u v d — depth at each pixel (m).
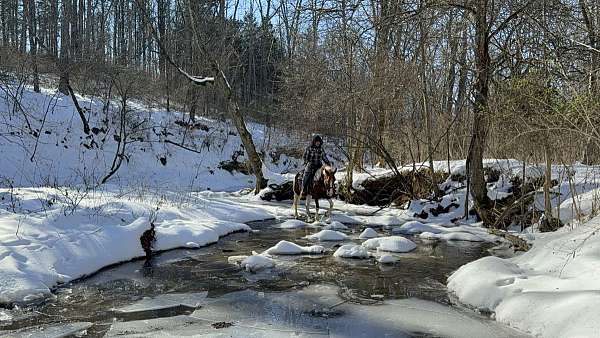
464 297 7.25
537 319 5.93
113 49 32.38
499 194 13.78
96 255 8.72
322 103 19.23
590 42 11.10
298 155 29.70
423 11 13.59
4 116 23.78
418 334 5.95
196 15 19.98
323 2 17.06
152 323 6.20
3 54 24.14
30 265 7.61
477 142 13.42
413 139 18.48
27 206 10.20
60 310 6.62
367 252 10.09
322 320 6.39
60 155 23.98
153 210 11.82
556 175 13.17
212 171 28.16
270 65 40.09
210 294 7.46
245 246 10.95
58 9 31.12
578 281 6.52
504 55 12.30
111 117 27.56
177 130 29.72
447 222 14.32
